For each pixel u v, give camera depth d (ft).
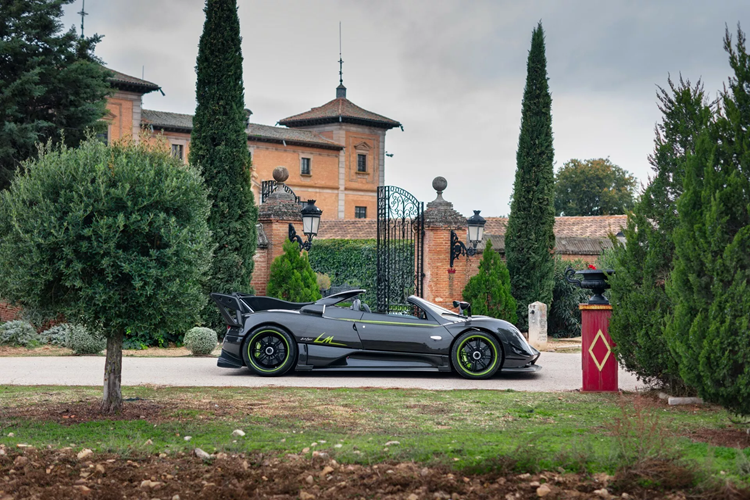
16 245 22.06
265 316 35.14
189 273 23.24
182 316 23.52
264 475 15.99
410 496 14.39
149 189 22.71
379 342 34.63
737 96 20.20
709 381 19.22
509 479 15.38
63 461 17.02
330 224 114.83
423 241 63.93
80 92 77.25
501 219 92.32
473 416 23.15
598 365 29.78
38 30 77.36
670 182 27.66
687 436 19.93
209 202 25.14
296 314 35.32
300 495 14.57
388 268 62.28
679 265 20.07
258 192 174.70
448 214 62.75
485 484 15.15
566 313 67.05
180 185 23.56
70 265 21.66
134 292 22.39
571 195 223.30
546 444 18.19
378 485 15.06
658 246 27.32
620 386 32.30
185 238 23.02
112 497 14.64
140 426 21.07
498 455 16.31
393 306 61.05
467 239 65.05
